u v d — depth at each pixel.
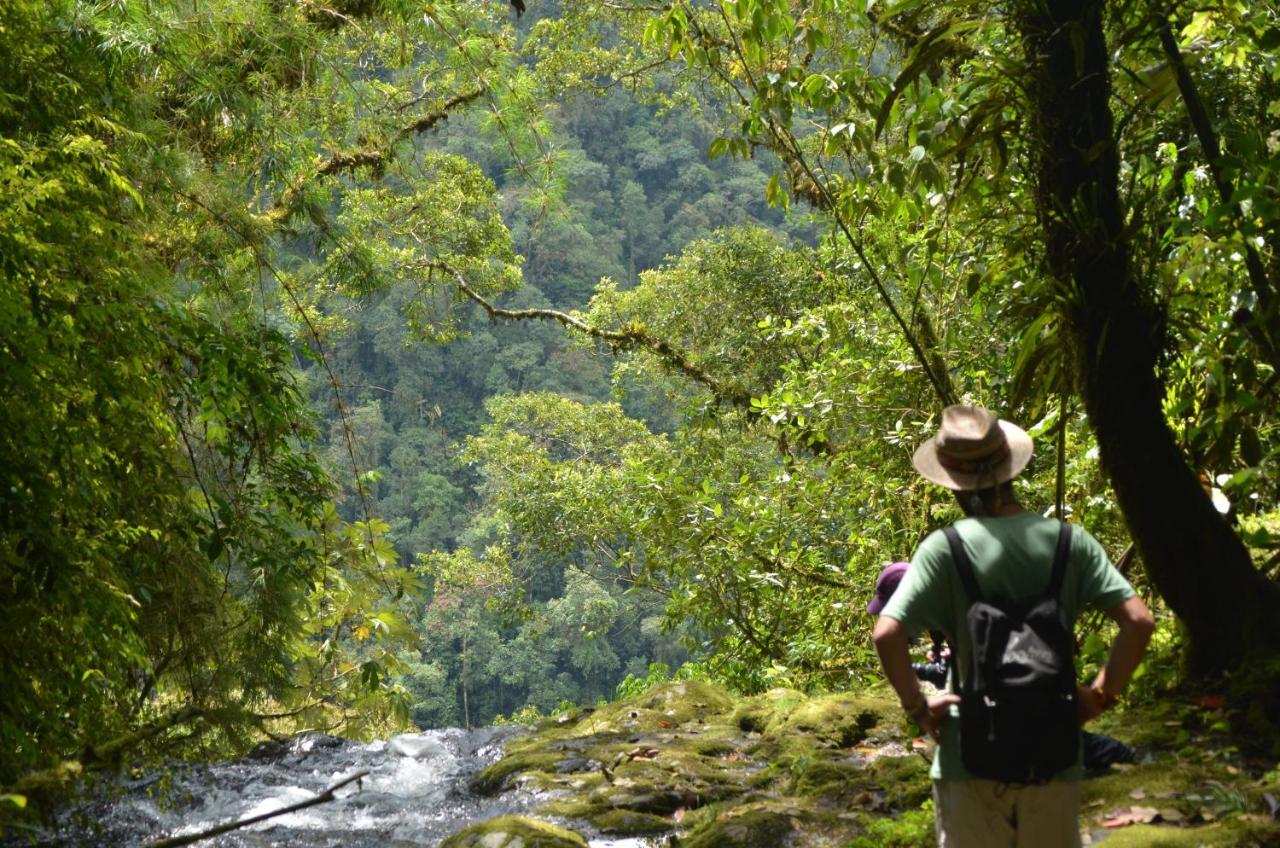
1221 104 5.85
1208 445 5.74
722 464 17.23
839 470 9.93
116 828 5.68
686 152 88.38
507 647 61.22
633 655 64.19
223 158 9.80
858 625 9.61
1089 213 5.15
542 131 13.20
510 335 77.25
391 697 8.55
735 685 10.67
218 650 7.21
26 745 4.70
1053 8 5.16
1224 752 4.57
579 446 23.61
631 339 17.14
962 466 3.01
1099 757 3.45
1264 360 5.44
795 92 6.39
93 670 5.33
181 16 7.77
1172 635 5.66
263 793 6.37
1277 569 5.81
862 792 5.21
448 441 71.75
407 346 18.89
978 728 2.71
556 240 79.31
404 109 15.09
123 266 5.74
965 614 2.82
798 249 19.50
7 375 4.51
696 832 5.11
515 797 6.01
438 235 18.09
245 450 8.18
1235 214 4.93
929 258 7.51
